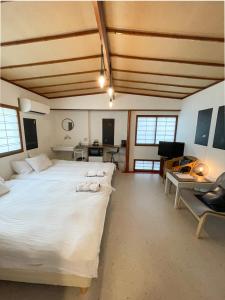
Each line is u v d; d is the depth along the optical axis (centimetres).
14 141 338
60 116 544
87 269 126
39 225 156
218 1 130
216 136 302
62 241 136
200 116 369
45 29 177
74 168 375
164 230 237
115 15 162
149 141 545
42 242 134
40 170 348
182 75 304
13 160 329
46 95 461
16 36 184
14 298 138
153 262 179
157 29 179
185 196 261
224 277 163
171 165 433
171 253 193
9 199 213
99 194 231
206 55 223
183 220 264
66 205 198
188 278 161
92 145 544
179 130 500
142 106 499
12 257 132
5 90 305
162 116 521
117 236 222
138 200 337
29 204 200
